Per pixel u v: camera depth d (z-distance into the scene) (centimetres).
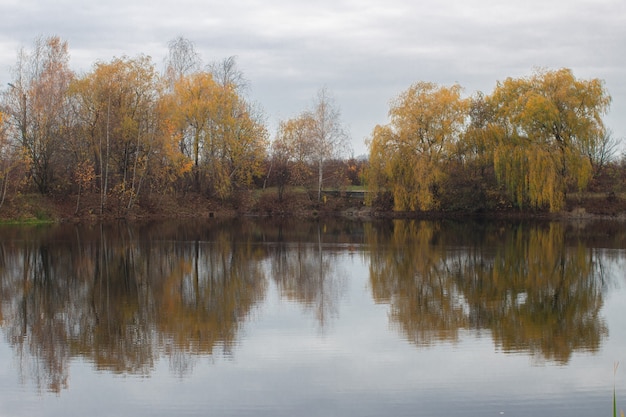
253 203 6719
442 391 1587
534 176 5650
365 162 7244
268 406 1504
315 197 6925
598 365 1770
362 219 6231
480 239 4481
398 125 6125
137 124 5716
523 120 5766
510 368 1747
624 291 2717
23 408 1502
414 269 3250
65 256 3625
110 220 5784
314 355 1856
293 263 3453
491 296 2625
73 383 1652
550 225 5488
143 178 6038
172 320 2247
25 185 5588
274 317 2284
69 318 2275
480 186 6219
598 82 5750
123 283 2883
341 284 2872
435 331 2100
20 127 5441
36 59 5556
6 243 4147
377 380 1658
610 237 4562
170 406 1505
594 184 6309
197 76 6369
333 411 1473
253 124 6656
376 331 2098
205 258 3612
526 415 1453
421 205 6034
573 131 5716
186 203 6475
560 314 2328
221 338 2028
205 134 6334
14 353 1888
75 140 5666
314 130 6919
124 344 1969
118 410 1487
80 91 5644
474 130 6056
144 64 5769
